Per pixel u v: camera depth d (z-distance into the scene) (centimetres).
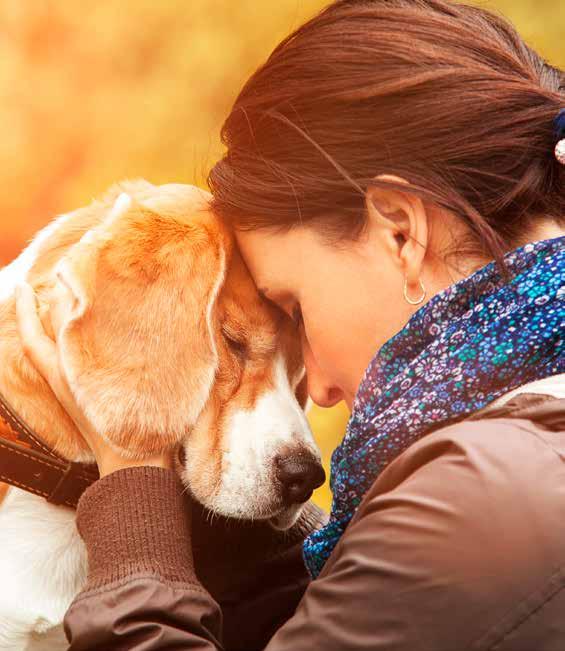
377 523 139
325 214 180
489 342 158
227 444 231
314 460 235
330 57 181
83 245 222
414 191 168
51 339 223
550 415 143
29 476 222
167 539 185
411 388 165
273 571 239
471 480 134
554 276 158
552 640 127
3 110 800
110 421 208
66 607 226
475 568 130
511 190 169
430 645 130
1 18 807
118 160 780
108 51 807
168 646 163
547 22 699
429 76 172
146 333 217
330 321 183
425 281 174
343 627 136
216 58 768
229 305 239
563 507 130
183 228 227
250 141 191
